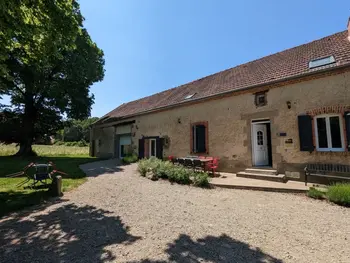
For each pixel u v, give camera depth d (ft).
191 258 8.59
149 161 32.12
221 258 8.59
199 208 15.42
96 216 13.87
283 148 25.04
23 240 10.50
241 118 29.40
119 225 12.30
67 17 18.34
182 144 37.45
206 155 33.22
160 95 55.57
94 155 69.62
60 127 71.92
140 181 25.58
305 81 23.85
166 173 26.35
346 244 9.84
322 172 21.81
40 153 79.36
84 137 206.80
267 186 20.76
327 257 8.71
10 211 14.88
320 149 22.61
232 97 30.66
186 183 23.95
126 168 37.37
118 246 9.73
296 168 23.88
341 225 12.10
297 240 10.28
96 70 60.95
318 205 15.92
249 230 11.52
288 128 24.79
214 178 26.18
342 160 20.80
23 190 20.94
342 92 21.22
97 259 8.59
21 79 55.26
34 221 13.05
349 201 15.37
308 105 23.39
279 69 28.94
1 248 9.70
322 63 24.16
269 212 14.48
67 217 13.73
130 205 16.22
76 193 20.01
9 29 16.19
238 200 17.48
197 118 35.24
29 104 63.31
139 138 48.16
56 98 58.70
